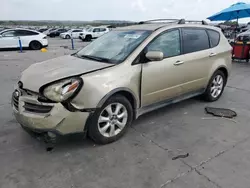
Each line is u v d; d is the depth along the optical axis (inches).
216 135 126.6
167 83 138.0
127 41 133.7
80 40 1061.8
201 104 175.0
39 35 605.6
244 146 115.1
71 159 104.0
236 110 163.5
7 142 118.3
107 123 114.3
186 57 146.3
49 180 90.4
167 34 138.1
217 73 176.1
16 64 362.0
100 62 121.5
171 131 131.2
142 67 122.6
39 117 97.9
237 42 366.0
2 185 87.5
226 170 96.3
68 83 100.0
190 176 92.4
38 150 111.2
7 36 565.3
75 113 100.8
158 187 86.4
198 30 159.8
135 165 99.6
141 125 138.5
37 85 102.4
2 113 155.9
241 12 404.2
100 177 92.0
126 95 120.7
